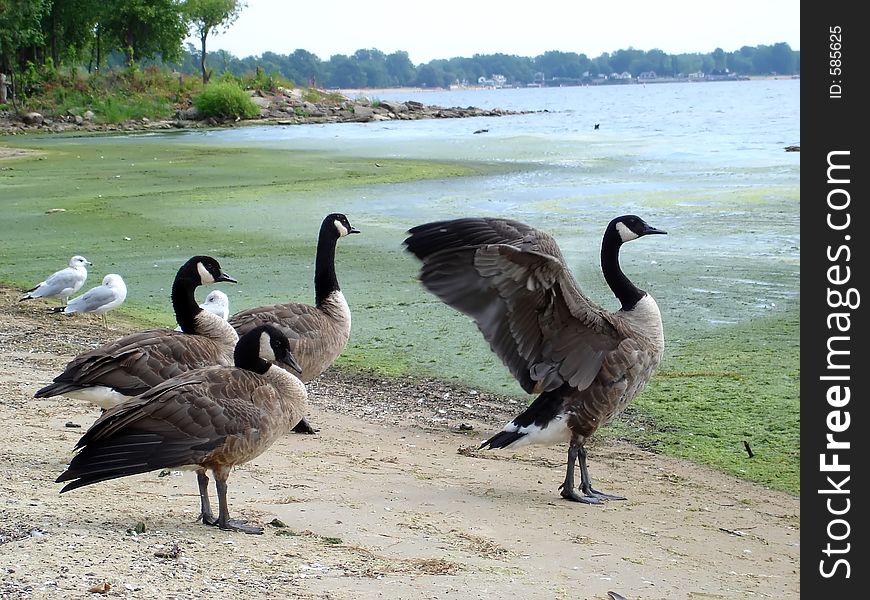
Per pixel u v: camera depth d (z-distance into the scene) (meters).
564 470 9.58
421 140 52.59
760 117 76.31
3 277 18.58
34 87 72.62
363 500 7.93
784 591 6.64
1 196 29.41
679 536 7.75
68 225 23.97
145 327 14.95
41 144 50.69
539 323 7.98
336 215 10.76
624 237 8.88
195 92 79.75
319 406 11.55
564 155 41.62
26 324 15.02
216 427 6.39
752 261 18.70
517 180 32.22
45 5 72.56
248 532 6.71
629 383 8.35
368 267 18.77
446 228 7.75
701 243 20.64
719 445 10.27
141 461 6.15
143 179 33.47
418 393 12.11
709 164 36.41
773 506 8.67
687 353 13.30
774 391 11.73
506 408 11.62
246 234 22.42
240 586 5.53
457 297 7.68
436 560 6.44
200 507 7.32
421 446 10.13
